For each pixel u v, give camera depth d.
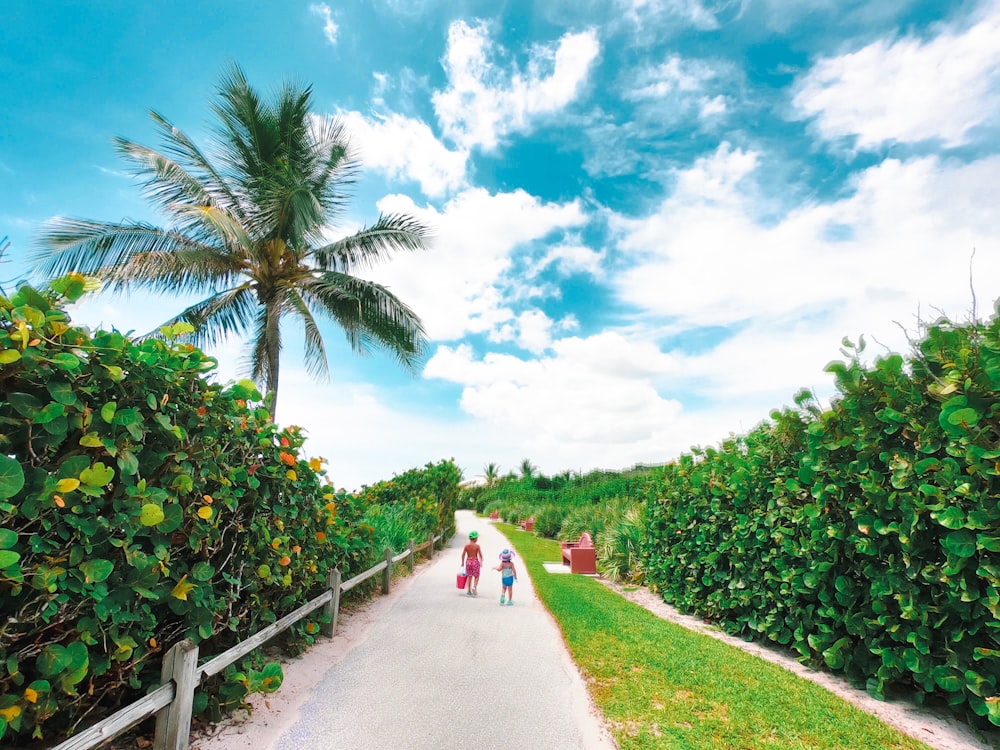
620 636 6.86
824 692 5.06
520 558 16.67
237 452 4.76
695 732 4.15
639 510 12.47
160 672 3.68
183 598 3.55
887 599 5.05
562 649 6.45
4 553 2.28
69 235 11.98
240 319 15.27
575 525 20.50
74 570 2.79
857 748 3.95
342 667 5.67
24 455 2.72
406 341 15.76
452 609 8.74
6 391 2.66
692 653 6.18
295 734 4.05
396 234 14.98
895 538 5.02
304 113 15.71
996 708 3.84
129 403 3.30
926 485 4.56
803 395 6.63
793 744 3.98
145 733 3.57
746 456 7.87
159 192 13.29
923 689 4.89
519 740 4.02
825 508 5.83
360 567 8.75
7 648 2.63
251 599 4.72
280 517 5.37
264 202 13.38
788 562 6.60
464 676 5.42
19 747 2.93
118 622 3.07
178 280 13.48
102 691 3.21
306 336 17.50
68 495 2.83
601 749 3.88
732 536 7.74
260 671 4.50
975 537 4.21
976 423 4.28
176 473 3.63
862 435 5.36
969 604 4.36
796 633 6.29
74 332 2.89
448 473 21.66
